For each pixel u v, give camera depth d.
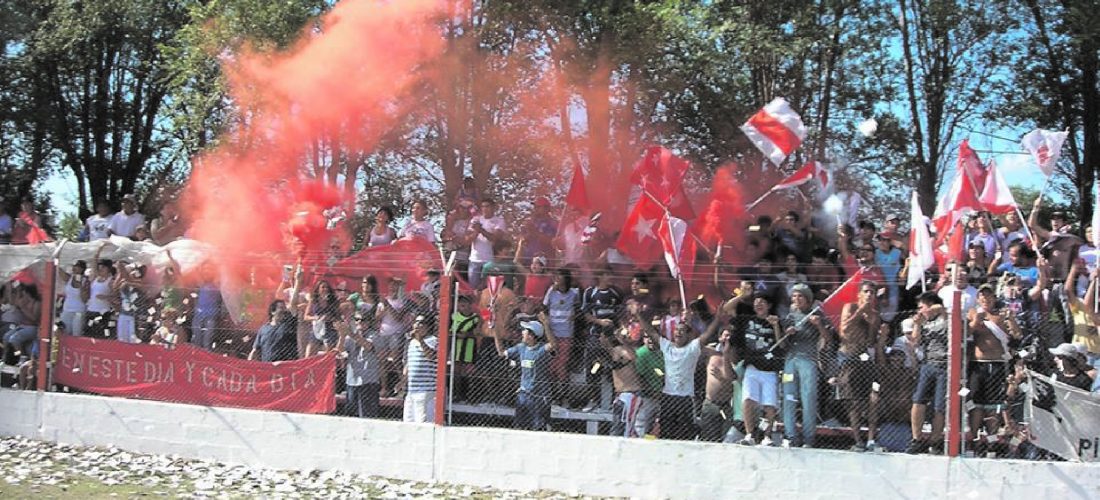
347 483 9.43
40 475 9.36
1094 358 9.30
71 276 11.77
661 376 9.78
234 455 10.25
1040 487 8.36
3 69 21.34
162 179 24.34
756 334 9.47
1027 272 10.65
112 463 9.98
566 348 10.69
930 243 9.65
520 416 9.99
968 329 9.11
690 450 8.98
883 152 19.19
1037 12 18.03
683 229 10.65
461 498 8.95
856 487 8.66
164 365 10.80
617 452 9.14
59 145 23.61
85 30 21.30
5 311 11.65
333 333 10.59
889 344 9.91
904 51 18.61
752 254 12.03
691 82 16.47
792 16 17.14
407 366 10.16
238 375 10.49
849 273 11.30
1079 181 19.11
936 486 8.52
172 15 22.41
